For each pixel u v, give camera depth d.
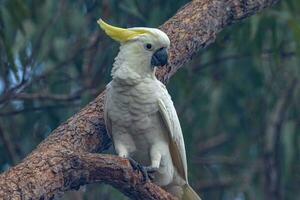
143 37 8.37
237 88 16.12
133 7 13.04
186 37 9.60
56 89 14.44
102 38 13.96
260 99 16.12
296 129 15.28
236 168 17.12
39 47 13.53
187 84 13.54
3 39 12.14
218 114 16.30
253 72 15.76
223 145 18.23
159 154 8.52
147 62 8.39
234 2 10.00
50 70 13.80
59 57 14.41
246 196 16.30
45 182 7.59
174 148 8.71
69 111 14.01
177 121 8.57
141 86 8.34
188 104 15.09
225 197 17.11
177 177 8.94
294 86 15.61
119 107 8.39
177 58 9.49
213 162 17.05
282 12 12.94
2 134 14.02
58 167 7.68
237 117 16.75
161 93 8.45
